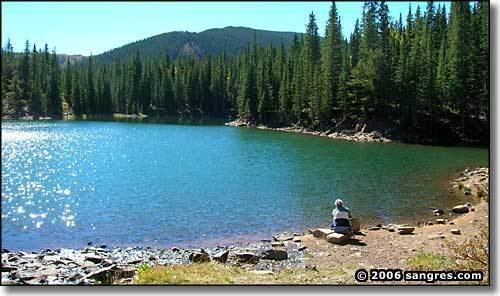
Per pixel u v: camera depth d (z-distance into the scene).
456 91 75.00
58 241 20.11
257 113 107.94
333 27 88.62
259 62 116.81
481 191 28.45
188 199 28.58
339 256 16.20
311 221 23.12
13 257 16.75
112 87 145.00
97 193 31.00
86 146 62.16
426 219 23.36
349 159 49.09
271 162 46.19
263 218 23.81
